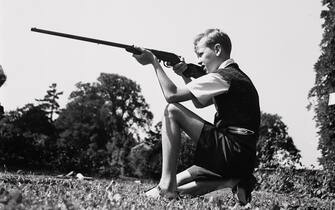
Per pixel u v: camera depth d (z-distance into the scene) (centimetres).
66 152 2617
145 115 7525
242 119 400
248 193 402
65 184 523
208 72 433
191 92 399
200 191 399
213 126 401
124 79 7494
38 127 6675
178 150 394
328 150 3628
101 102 7331
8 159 2384
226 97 404
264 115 6488
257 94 420
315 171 1409
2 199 239
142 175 3397
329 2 3881
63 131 7056
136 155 3722
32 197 278
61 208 251
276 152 1454
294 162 1422
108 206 272
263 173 1445
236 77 407
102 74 7444
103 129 7038
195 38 443
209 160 394
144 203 316
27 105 6881
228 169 391
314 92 3847
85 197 321
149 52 442
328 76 3812
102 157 2816
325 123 3656
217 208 323
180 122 396
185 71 469
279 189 1368
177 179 402
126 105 7431
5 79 632
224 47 428
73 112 7138
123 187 539
